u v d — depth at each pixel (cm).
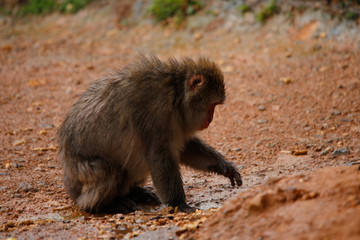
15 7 2959
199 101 968
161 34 2327
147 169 1023
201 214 883
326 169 742
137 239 760
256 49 1988
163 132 953
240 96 1650
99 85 1031
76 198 1043
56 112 1664
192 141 1074
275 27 2072
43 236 820
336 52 1817
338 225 573
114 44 2345
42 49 2398
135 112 957
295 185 704
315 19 1986
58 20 2748
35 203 1053
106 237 793
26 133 1495
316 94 1579
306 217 615
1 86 1930
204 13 2325
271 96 1616
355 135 1298
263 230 638
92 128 995
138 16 2531
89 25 2605
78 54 2280
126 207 1031
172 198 959
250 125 1452
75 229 852
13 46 2473
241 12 2220
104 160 998
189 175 1217
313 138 1320
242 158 1258
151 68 977
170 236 746
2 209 1013
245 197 719
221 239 664
